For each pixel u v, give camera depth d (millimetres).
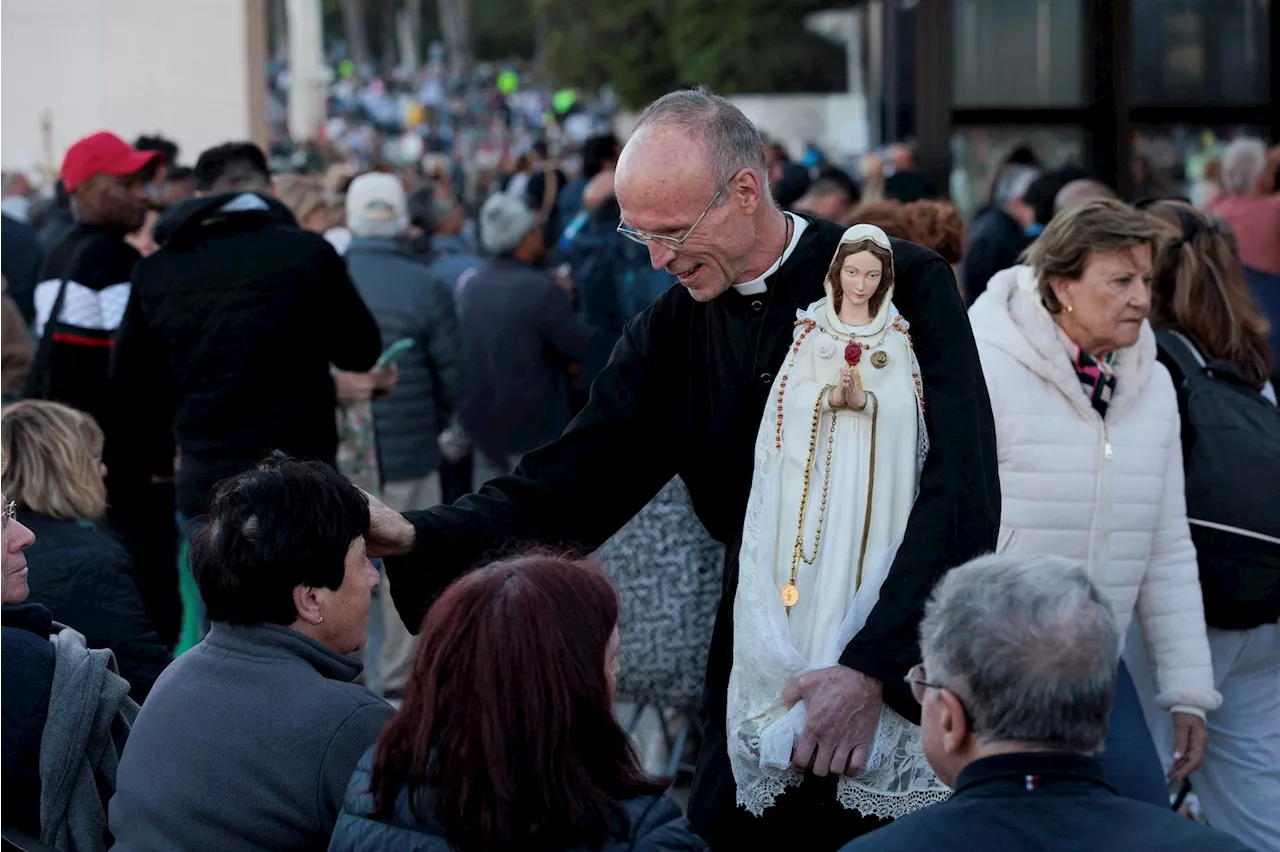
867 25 16891
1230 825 3764
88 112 10852
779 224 2562
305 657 2402
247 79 9156
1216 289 3705
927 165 7348
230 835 2305
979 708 1814
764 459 2531
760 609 2498
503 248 6055
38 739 2482
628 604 3787
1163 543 3426
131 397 4555
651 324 2713
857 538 2479
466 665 1933
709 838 2664
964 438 2453
